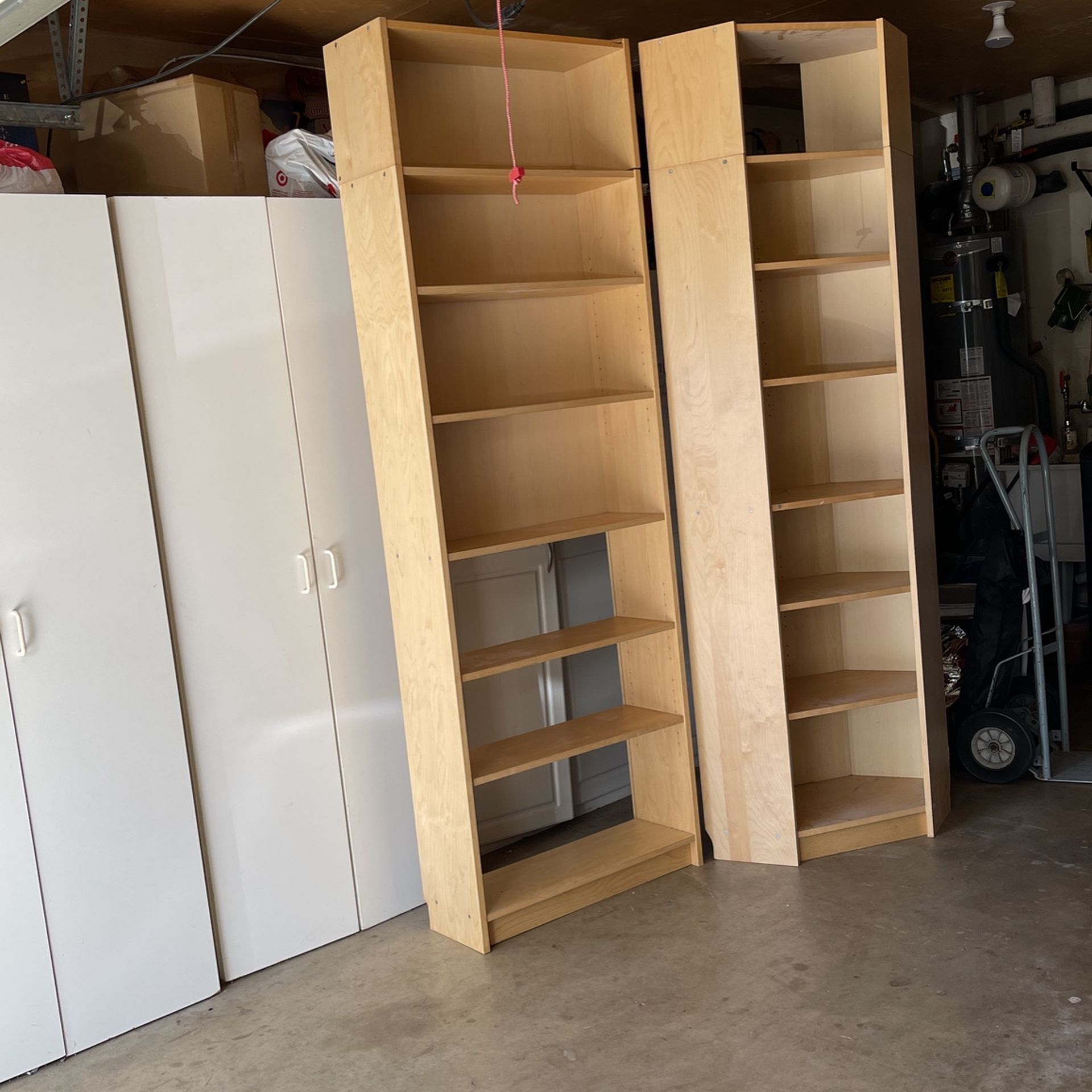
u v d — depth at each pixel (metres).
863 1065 2.47
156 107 3.19
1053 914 3.05
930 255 5.79
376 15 3.69
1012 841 3.53
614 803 4.18
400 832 3.41
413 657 3.16
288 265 3.08
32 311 2.64
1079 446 5.75
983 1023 2.59
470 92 3.30
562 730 3.52
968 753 4.01
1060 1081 2.35
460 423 3.36
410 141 3.19
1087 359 5.78
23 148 2.79
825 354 3.71
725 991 2.83
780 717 3.42
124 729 2.83
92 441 2.74
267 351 3.05
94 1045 2.83
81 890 2.79
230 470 3.00
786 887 3.36
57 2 2.10
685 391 3.41
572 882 3.31
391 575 3.19
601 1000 2.85
